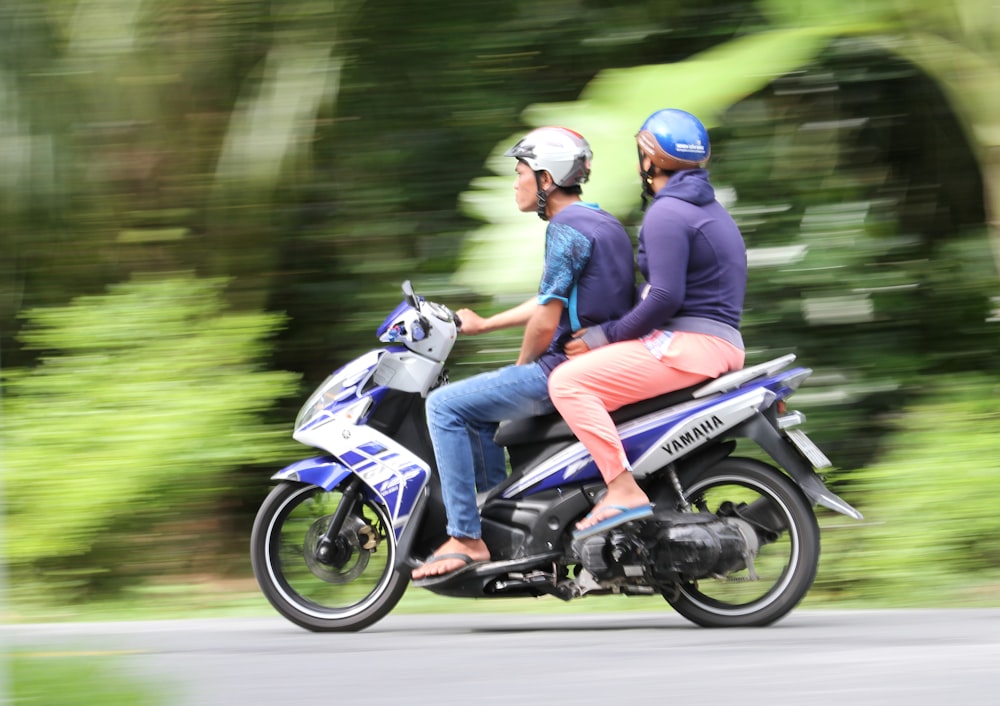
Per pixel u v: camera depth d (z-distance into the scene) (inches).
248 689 556.7
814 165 1120.2
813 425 1053.8
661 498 697.6
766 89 1119.6
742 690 531.5
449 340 743.1
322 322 1222.3
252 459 1011.9
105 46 1211.9
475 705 517.7
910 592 850.8
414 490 720.3
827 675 557.9
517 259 982.4
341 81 1235.2
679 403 685.9
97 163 1223.5
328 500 749.3
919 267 1099.3
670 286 674.2
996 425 979.9
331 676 585.9
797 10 1104.8
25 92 1216.2
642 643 658.8
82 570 971.9
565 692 536.7
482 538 716.7
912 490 909.8
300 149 1208.2
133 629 753.6
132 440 983.6
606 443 677.9
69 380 1032.2
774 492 689.0
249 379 1047.6
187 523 1035.9
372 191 1221.7
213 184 1215.6
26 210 1223.5
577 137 724.0
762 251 1069.8
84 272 1232.2
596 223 700.7
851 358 1085.8
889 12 1077.1
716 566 674.8
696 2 1202.0
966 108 1091.9
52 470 966.4
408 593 889.5
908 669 568.1
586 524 684.7
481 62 1230.9
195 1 1210.6
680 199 687.1
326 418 736.3
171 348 1062.4
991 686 532.7
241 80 1226.0
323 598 768.9
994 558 866.1
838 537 910.4
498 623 767.1
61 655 584.7
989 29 1064.8
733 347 687.1
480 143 1228.5
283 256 1224.2
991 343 1099.3
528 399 704.4
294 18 1212.5
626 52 1218.6
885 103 1162.6
